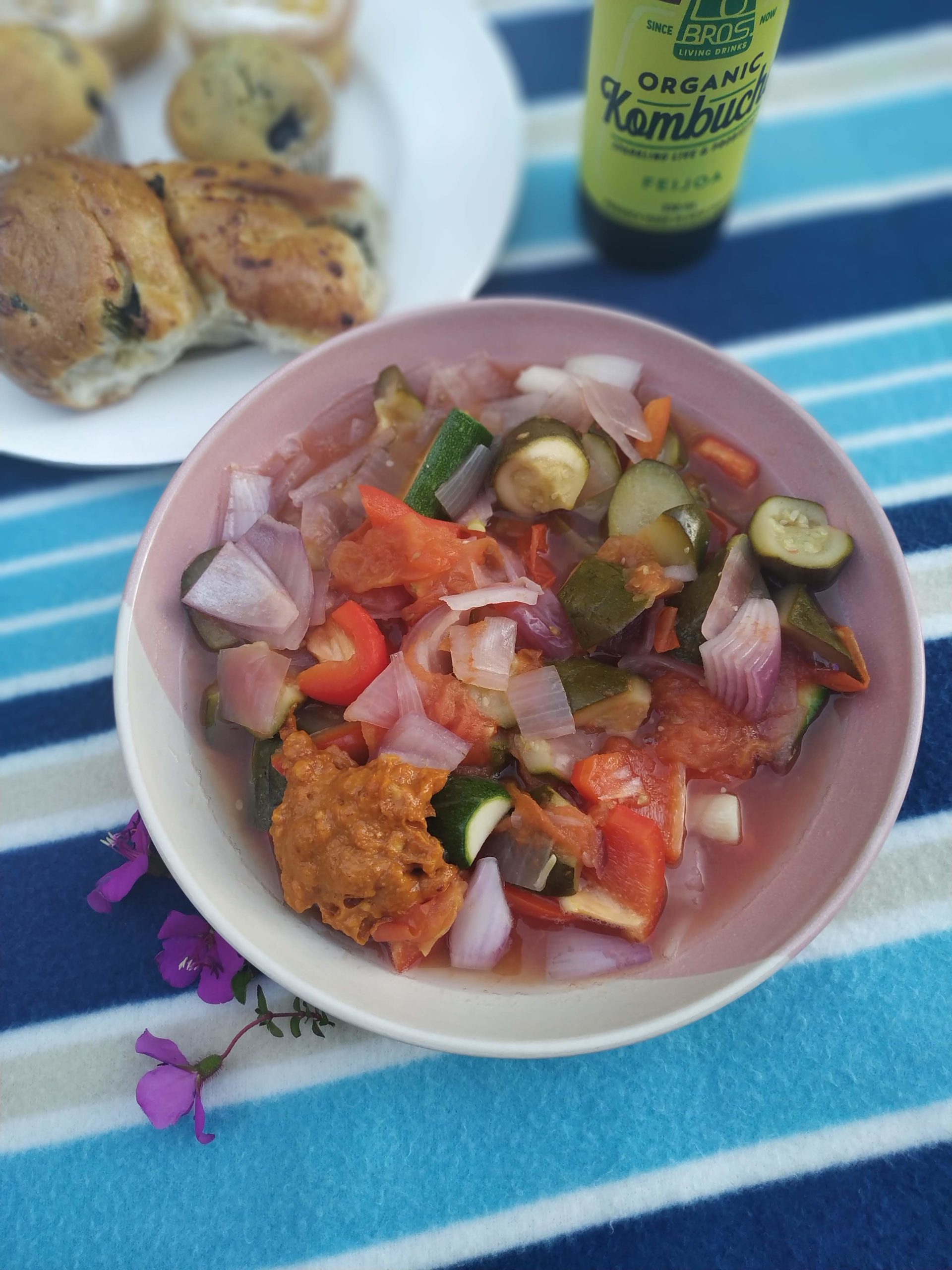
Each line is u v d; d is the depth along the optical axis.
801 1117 0.25
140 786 0.23
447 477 0.28
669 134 0.31
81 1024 0.26
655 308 0.35
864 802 0.24
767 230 0.36
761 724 0.26
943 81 0.38
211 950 0.26
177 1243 0.25
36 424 0.32
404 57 0.38
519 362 0.29
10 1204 0.25
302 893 0.24
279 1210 0.25
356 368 0.28
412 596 0.27
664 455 0.29
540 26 0.40
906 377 0.34
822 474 0.27
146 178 0.32
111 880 0.27
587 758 0.26
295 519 0.28
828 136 0.38
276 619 0.26
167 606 0.26
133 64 0.40
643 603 0.26
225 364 0.34
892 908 0.27
